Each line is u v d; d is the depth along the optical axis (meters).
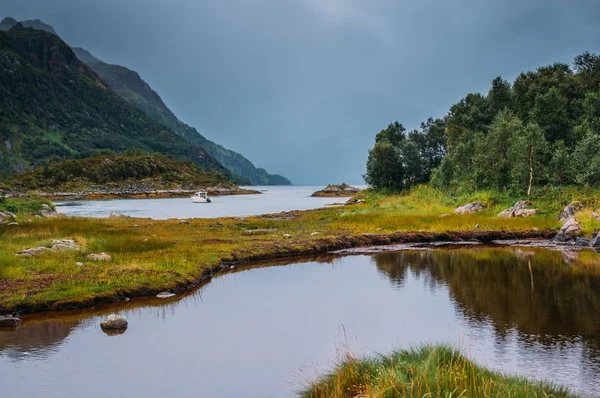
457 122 103.25
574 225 35.34
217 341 13.28
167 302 17.75
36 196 136.25
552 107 74.75
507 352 11.98
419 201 63.94
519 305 16.92
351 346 12.62
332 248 31.66
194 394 9.84
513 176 56.12
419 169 107.06
